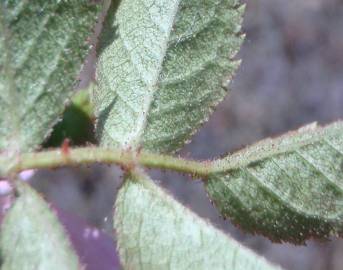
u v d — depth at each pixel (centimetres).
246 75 34
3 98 9
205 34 10
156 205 9
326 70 35
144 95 10
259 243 29
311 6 36
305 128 10
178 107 10
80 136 10
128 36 10
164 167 9
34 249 9
